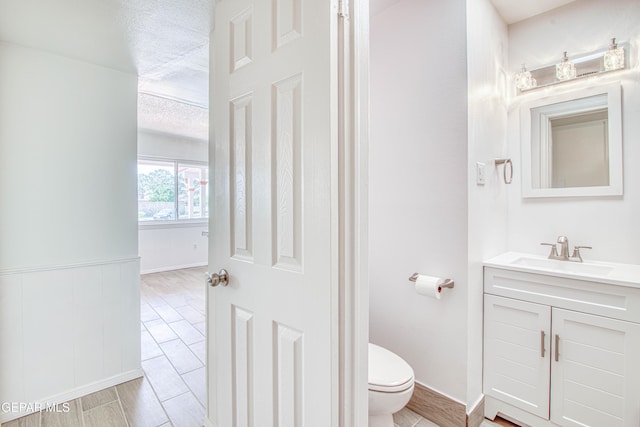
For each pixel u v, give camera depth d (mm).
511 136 1996
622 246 1646
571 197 1796
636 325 1259
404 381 1317
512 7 1816
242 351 1166
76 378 1879
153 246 5348
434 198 1625
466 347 1524
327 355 865
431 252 1640
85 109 1931
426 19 1641
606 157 1690
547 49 1866
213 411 1546
